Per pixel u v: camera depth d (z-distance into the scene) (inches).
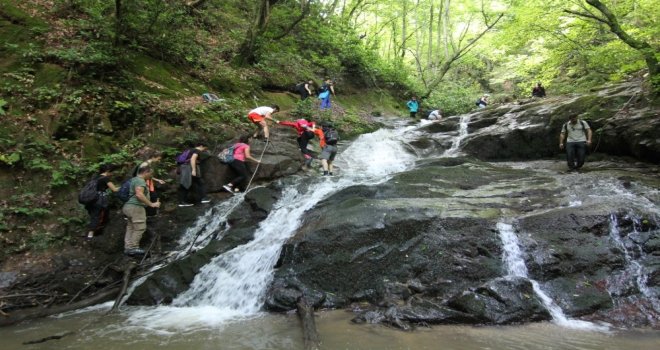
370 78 871.1
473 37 1105.4
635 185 287.3
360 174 381.4
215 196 352.8
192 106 414.0
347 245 222.4
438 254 214.1
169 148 359.9
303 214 277.7
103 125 346.9
